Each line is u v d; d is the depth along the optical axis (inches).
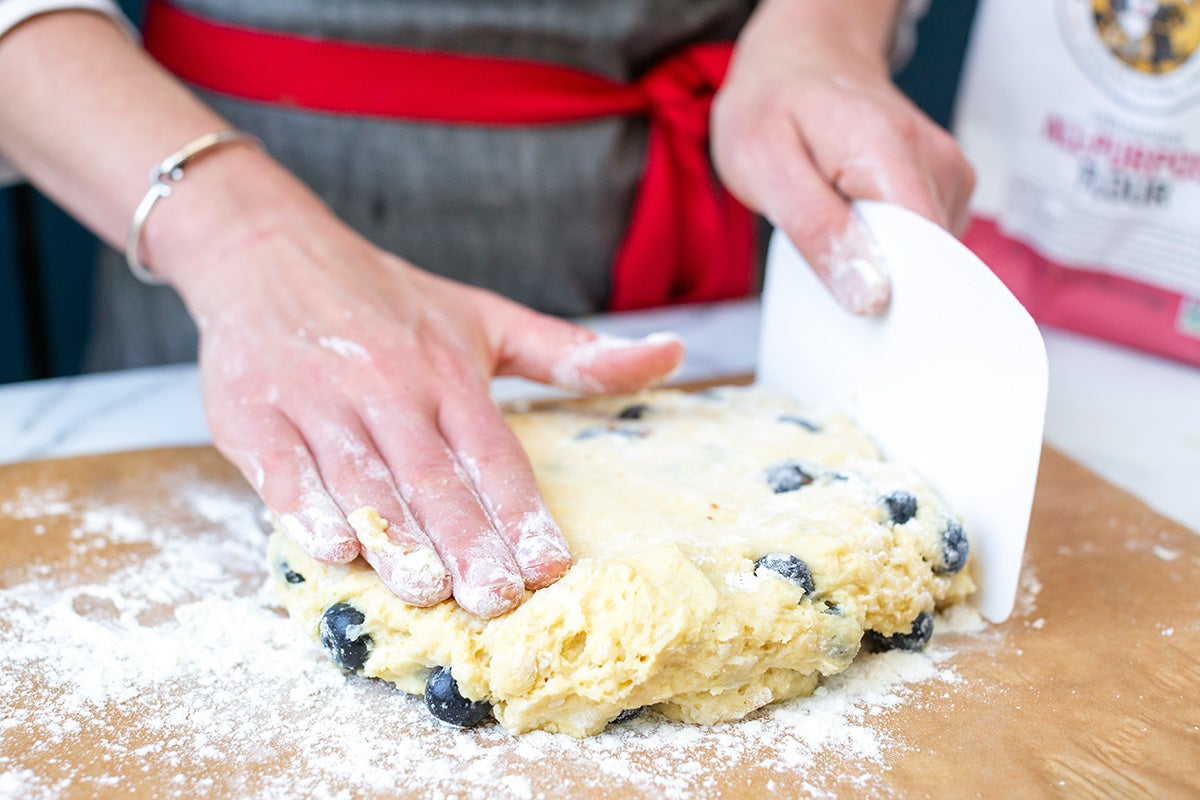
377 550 16.3
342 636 16.4
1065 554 19.0
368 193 24.4
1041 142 24.3
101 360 26.6
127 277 25.6
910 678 16.9
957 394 17.9
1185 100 22.4
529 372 19.6
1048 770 15.7
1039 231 24.9
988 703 16.6
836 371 20.0
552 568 16.2
